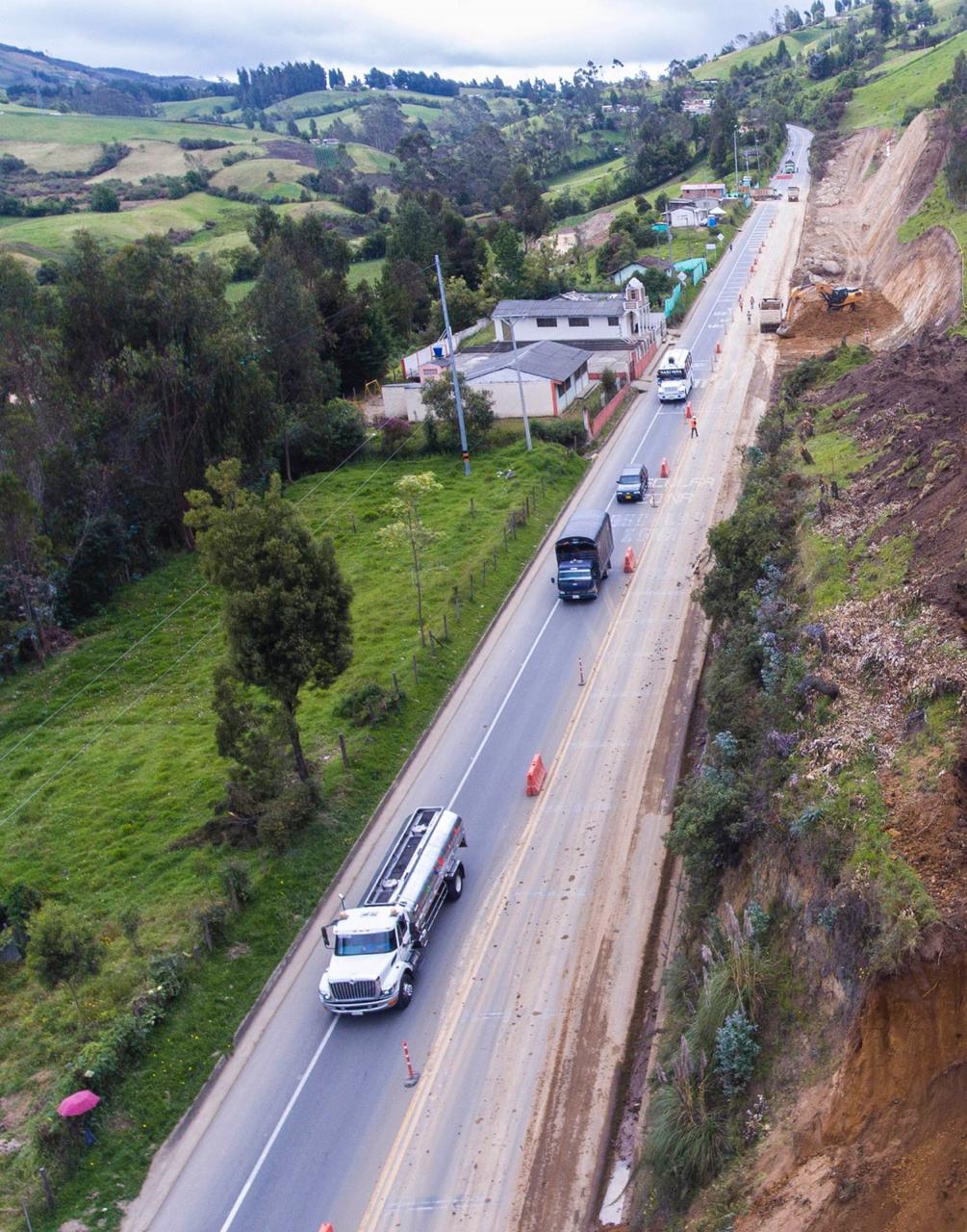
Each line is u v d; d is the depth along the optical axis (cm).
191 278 6375
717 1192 1830
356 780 3534
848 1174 1661
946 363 5116
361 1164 2253
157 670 4809
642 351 8194
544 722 3800
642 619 4406
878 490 3803
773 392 6962
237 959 2841
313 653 3281
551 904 2928
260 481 6475
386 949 2630
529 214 13425
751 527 3934
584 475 6188
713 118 17525
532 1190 2142
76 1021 2672
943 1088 1666
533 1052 2466
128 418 5750
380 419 7556
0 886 3291
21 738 4338
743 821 2520
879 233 10350
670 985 2445
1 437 5269
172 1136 2378
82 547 5369
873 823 2084
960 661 2388
